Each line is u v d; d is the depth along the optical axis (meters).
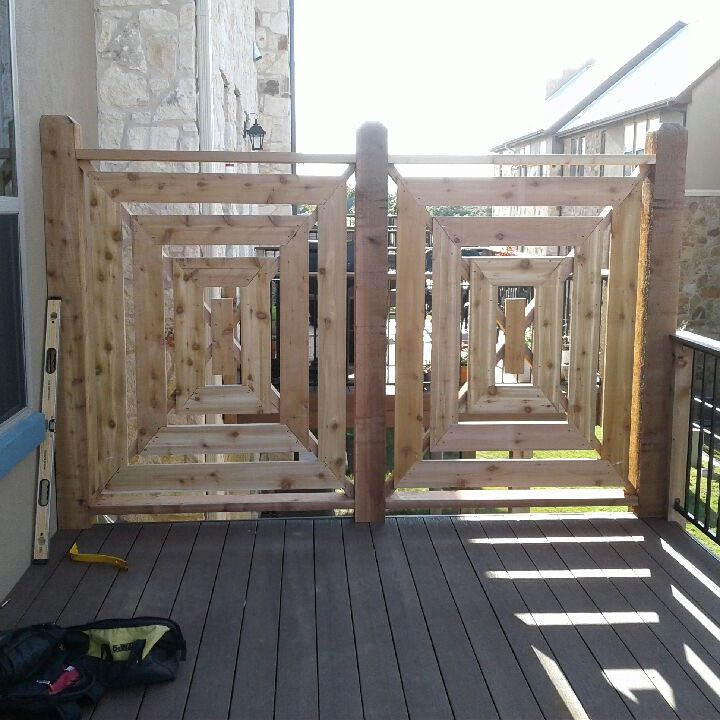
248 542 3.54
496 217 3.64
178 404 3.69
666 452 3.83
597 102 19.27
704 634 2.80
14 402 3.20
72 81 4.08
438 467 3.80
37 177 3.42
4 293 3.11
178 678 2.53
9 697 2.30
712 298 14.96
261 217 3.57
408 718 2.34
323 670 2.57
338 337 3.67
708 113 14.66
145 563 3.34
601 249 3.71
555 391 3.80
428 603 3.01
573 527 3.74
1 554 3.03
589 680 2.53
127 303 4.84
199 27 4.95
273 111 12.56
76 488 3.66
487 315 3.73
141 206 5.06
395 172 3.58
